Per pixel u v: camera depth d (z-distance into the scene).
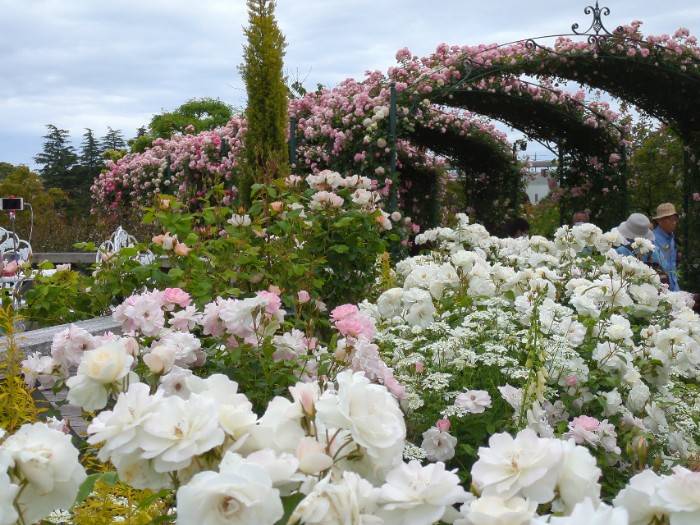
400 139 12.02
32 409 2.30
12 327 2.46
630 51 9.41
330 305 5.38
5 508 0.99
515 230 8.72
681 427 2.95
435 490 1.04
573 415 2.96
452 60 9.53
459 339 3.08
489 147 12.75
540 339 2.92
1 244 9.39
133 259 4.54
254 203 5.12
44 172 47.97
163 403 1.10
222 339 2.69
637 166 13.54
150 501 1.33
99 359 1.44
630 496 1.07
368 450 1.10
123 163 18.64
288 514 1.04
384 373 2.59
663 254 6.02
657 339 3.19
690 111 10.20
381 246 5.40
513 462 1.11
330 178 5.59
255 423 1.16
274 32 9.34
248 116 9.31
